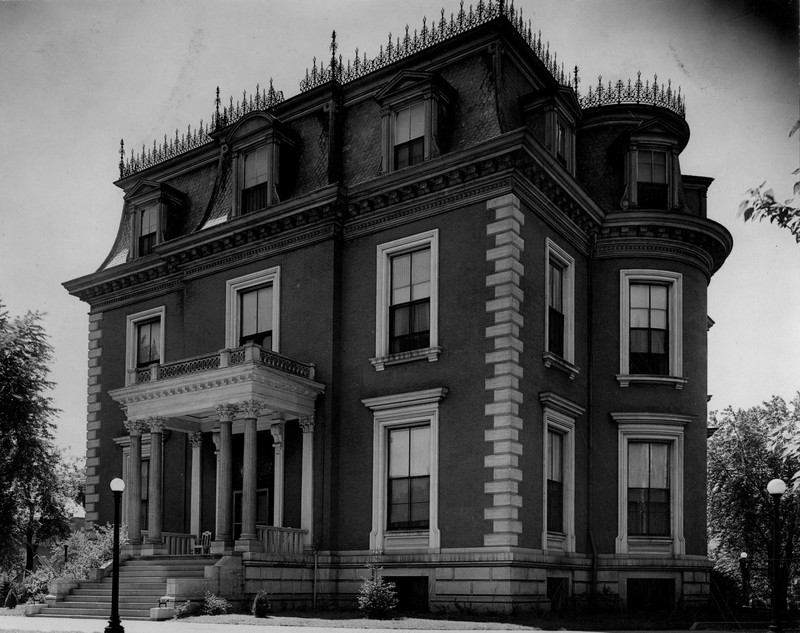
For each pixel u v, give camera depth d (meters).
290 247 26.25
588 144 27.97
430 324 23.25
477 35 25.33
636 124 27.86
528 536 21.47
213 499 26.88
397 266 24.50
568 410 24.02
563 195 24.30
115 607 16.98
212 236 27.64
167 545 25.08
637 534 25.08
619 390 25.73
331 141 26.80
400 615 20.72
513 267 21.98
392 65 26.83
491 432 21.41
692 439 26.14
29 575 30.59
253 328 26.98
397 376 23.61
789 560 35.56
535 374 22.66
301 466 24.78
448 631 17.45
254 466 22.66
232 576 21.47
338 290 25.25
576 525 24.09
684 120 28.27
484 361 21.94
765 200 10.61
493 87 24.45
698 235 26.75
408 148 24.88
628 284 26.39
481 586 20.75
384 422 23.59
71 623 19.86
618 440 25.44
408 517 22.88
